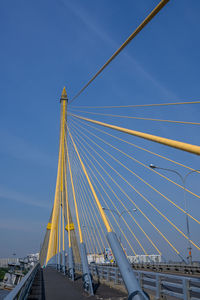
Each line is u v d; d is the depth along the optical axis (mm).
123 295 13367
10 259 139875
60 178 59656
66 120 61719
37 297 13500
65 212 56312
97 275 20609
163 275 10406
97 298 12766
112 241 9086
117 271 16094
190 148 7426
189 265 28516
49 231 60594
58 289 16703
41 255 60406
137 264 40844
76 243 53094
